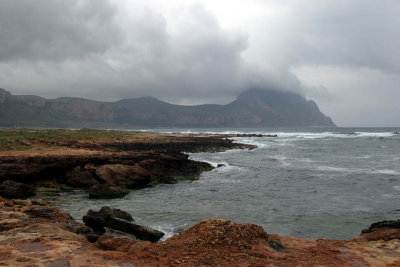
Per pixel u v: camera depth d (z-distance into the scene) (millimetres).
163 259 7996
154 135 88312
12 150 29906
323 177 28875
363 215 16797
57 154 28000
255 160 43812
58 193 23312
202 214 17438
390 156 45219
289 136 117750
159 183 27922
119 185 25219
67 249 8719
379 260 7957
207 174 32312
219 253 8297
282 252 8812
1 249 8586
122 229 13344
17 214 12609
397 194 21500
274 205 19375
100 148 42812
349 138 95125
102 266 7527
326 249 8961
